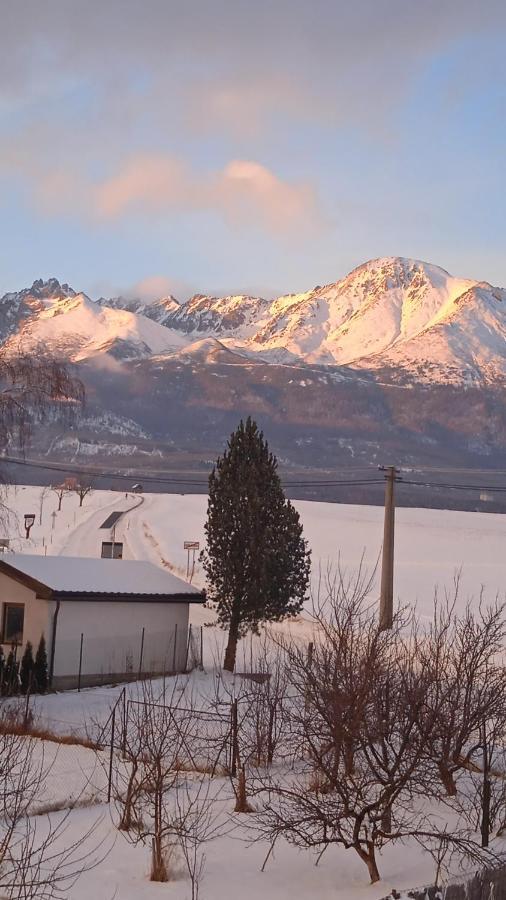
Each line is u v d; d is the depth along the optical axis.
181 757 17.17
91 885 10.70
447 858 11.48
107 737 19.05
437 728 11.91
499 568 72.56
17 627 30.28
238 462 32.75
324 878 11.12
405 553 84.56
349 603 13.86
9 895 9.13
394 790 11.04
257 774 15.95
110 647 31.44
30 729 18.78
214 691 26.31
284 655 22.56
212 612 51.22
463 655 12.85
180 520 119.75
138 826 12.71
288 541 32.66
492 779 15.12
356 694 11.21
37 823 12.98
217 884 10.87
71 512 128.12
